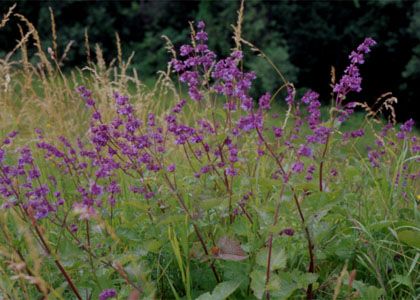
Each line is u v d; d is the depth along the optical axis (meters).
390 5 15.91
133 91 12.02
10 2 14.77
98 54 5.58
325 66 16.69
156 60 15.67
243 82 2.73
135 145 2.91
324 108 13.63
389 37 16.22
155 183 3.11
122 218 3.28
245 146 3.49
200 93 3.06
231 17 15.30
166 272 3.03
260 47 15.18
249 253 2.85
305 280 2.71
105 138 2.96
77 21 15.52
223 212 3.10
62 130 4.88
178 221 2.97
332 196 2.76
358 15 16.41
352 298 2.83
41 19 14.96
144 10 16.16
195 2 16.14
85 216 2.21
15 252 2.59
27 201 2.91
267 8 15.76
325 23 16.16
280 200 2.62
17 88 7.24
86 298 2.77
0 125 4.50
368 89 16.67
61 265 2.59
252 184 3.13
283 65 14.80
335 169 3.85
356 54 2.86
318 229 2.95
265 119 3.44
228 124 3.15
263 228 2.77
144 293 2.61
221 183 3.13
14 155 4.28
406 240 3.05
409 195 3.82
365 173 3.99
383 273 3.13
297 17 16.09
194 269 3.04
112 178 3.52
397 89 16.47
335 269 3.12
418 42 15.91
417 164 4.26
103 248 3.11
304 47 16.31
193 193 3.00
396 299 2.97
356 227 3.06
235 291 2.90
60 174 3.86
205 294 2.63
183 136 2.94
